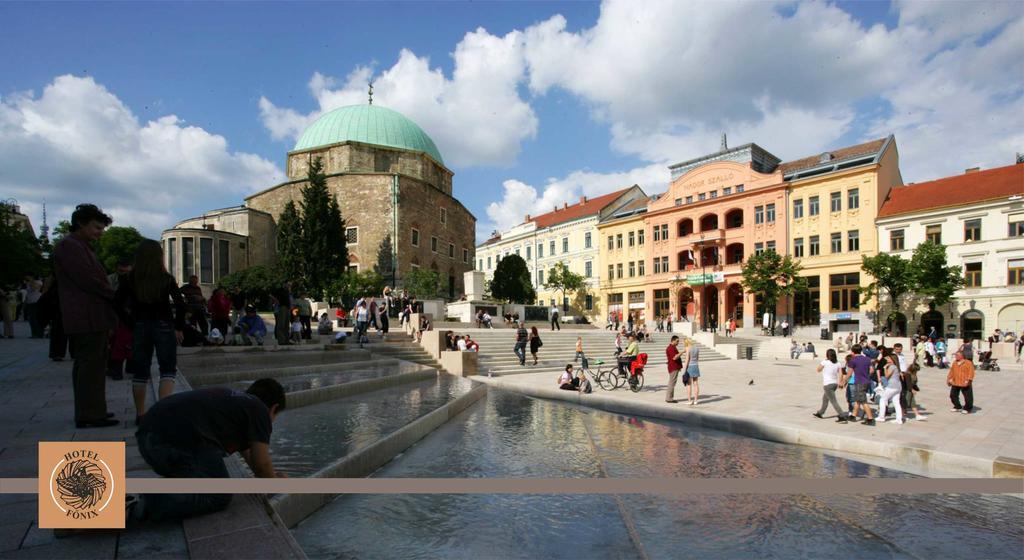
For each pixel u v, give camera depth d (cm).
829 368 1200
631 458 876
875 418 1222
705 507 639
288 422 887
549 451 864
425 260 5378
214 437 360
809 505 661
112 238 5500
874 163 4216
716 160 5378
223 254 4494
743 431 1164
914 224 4019
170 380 550
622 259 6066
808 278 4569
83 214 531
